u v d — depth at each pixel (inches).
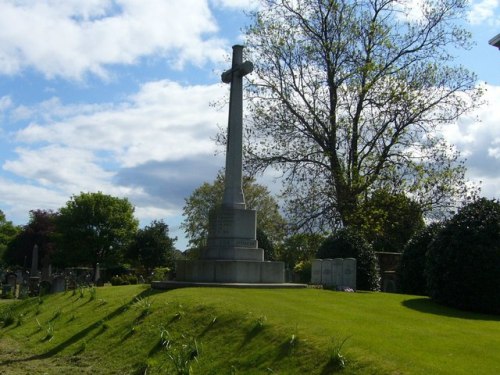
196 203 2263.8
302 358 351.3
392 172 1108.5
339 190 1115.3
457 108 1137.4
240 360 382.0
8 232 3440.0
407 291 758.5
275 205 2208.4
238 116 756.0
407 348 333.7
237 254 705.6
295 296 563.2
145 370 411.5
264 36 1182.9
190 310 503.5
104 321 555.8
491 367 294.7
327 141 1157.7
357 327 395.9
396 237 1151.0
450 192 1099.9
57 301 749.3
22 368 450.9
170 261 2357.3
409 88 1116.5
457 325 429.4
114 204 2433.6
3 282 1990.7
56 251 2501.2
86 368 443.8
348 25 1162.6
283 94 1179.3
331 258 893.2
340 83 1161.4
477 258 560.4
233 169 743.1
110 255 2386.8
